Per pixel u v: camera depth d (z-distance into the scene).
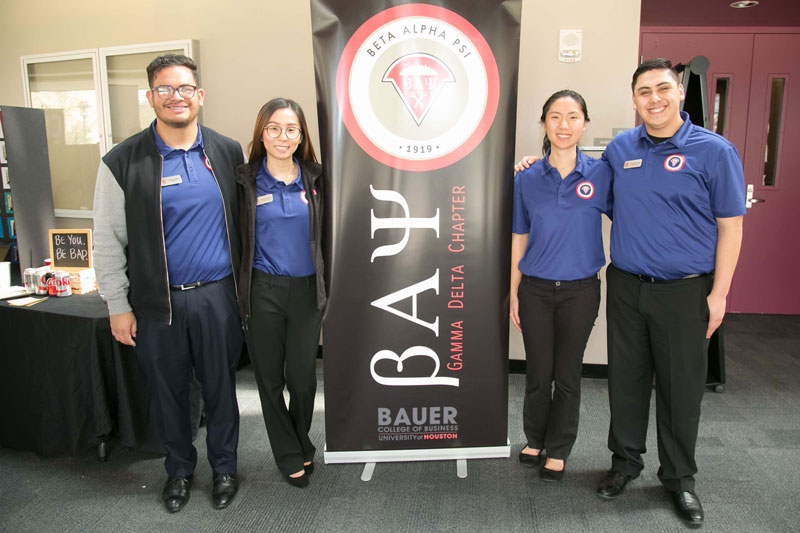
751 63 4.20
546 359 2.11
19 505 2.04
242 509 2.00
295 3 3.34
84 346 2.19
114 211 1.87
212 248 1.95
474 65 1.96
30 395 2.31
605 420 2.71
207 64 3.51
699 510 1.89
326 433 2.16
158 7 3.54
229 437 2.08
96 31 3.71
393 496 2.07
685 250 1.81
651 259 1.86
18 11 3.88
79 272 2.61
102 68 3.72
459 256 2.07
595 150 2.93
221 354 2.01
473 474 2.21
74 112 3.91
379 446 2.18
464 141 2.00
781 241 4.39
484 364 2.14
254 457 2.38
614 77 3.09
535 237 2.06
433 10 1.92
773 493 2.05
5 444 2.42
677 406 1.90
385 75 1.95
